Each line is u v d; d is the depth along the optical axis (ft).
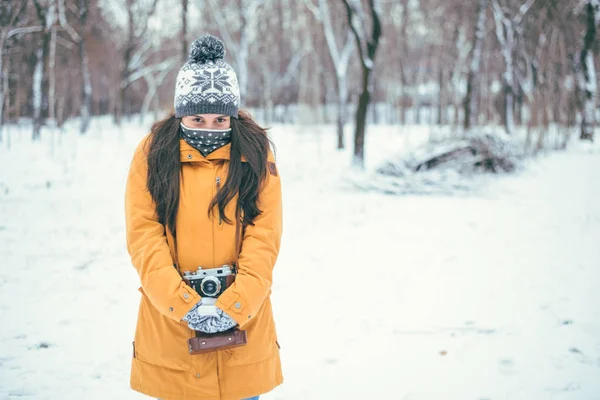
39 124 66.49
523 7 82.38
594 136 82.23
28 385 11.94
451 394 11.93
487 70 96.48
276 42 122.42
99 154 54.44
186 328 7.37
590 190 39.11
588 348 14.11
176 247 7.41
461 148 44.42
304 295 18.11
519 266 21.33
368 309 16.87
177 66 108.78
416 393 11.98
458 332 15.16
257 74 128.88
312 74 115.44
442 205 34.14
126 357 13.43
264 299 7.28
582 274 20.20
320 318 16.17
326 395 11.89
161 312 7.04
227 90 7.43
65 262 20.84
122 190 35.96
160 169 7.30
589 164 53.26
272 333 7.79
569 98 77.97
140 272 7.16
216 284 7.18
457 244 24.76
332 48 70.54
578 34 79.15
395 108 135.23
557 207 33.35
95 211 29.55
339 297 17.92
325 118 119.75
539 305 17.13
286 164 53.42
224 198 7.27
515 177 45.16
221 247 7.38
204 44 7.59
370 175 41.06
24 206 29.94
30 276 19.12
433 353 13.92
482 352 13.94
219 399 7.32
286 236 26.05
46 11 62.08
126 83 110.01
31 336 14.43
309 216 30.50
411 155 43.37
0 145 56.08
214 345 6.91
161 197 7.31
